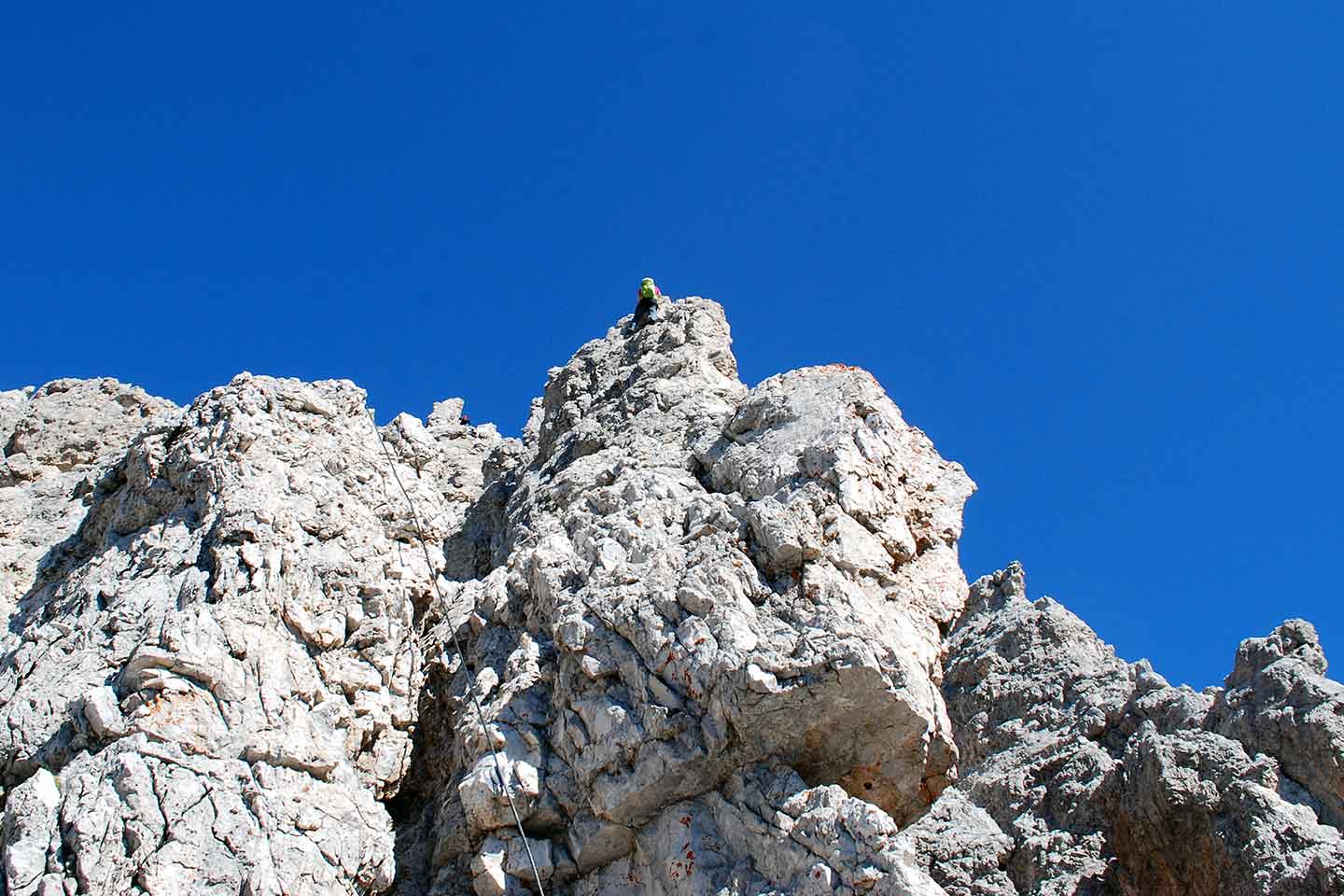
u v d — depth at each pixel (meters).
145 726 18.64
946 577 21.97
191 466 23.23
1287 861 20.47
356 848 18.75
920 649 19.98
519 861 18.67
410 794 21.39
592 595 20.56
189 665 19.41
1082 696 26.45
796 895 16.80
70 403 31.09
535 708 20.00
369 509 23.83
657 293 33.56
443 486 33.81
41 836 17.36
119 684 19.42
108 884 16.89
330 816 18.86
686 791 18.55
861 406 23.70
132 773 17.92
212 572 21.36
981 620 29.73
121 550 22.64
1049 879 23.20
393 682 21.50
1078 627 27.97
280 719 19.64
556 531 23.81
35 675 19.92
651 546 21.66
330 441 24.55
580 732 19.20
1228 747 22.48
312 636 20.92
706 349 30.89
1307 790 21.97
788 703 18.14
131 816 17.53
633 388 29.45
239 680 19.69
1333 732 21.95
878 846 16.56
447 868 19.33
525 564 22.78
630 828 18.59
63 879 16.92
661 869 18.14
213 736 18.94
